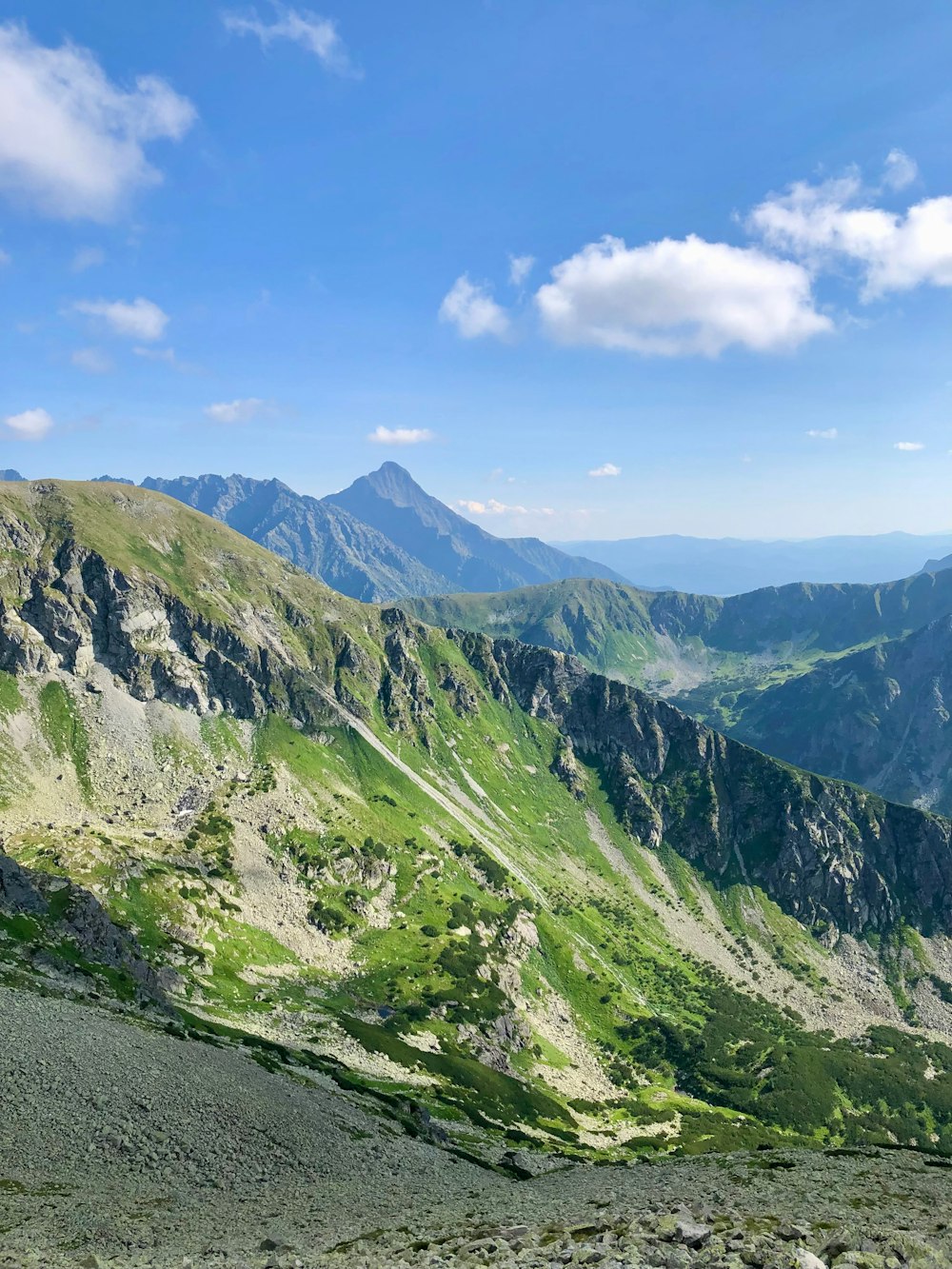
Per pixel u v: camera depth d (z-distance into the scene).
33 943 116.44
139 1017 100.81
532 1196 58.94
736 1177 59.75
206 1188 54.06
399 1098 119.31
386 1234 40.00
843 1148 82.81
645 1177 68.75
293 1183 59.88
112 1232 40.81
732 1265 24.62
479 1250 31.23
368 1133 82.88
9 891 130.12
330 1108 87.06
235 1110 70.56
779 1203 44.34
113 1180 50.94
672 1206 41.56
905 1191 50.59
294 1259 33.31
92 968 118.88
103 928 135.25
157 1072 72.56
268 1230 44.44
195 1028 112.56
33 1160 50.31
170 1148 58.69
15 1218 41.34
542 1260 27.72
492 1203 54.19
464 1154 94.12
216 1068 81.81
